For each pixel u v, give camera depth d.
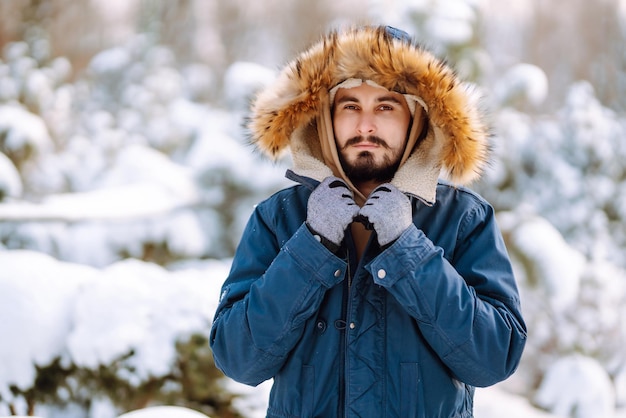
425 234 1.66
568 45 11.80
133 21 12.20
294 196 1.75
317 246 1.55
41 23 8.53
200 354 2.98
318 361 1.59
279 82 1.76
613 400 5.19
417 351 1.57
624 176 6.42
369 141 1.65
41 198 5.50
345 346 1.58
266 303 1.56
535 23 12.47
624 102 9.16
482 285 1.62
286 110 1.71
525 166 6.07
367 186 1.74
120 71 8.61
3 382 2.88
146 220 5.52
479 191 5.71
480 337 1.52
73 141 6.76
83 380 2.95
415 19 5.21
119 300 2.98
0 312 2.91
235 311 1.60
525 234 5.32
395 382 1.55
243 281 1.68
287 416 1.60
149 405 2.97
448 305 1.51
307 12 13.81
